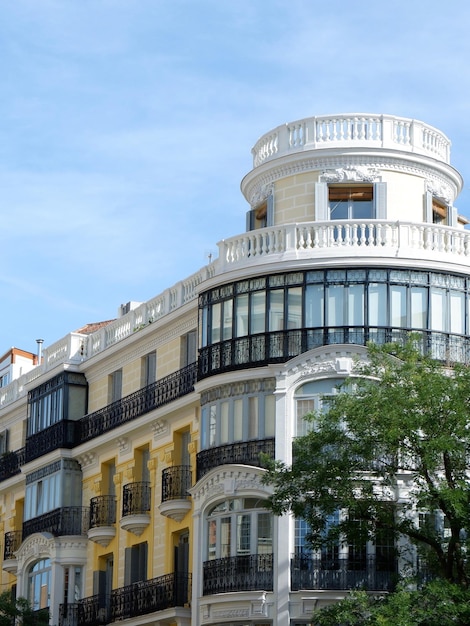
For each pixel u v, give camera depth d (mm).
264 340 50906
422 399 41156
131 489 58281
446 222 55438
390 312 50062
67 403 63781
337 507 42375
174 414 56562
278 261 51125
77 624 60219
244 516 50344
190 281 57219
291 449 49438
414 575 43250
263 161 55125
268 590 49000
